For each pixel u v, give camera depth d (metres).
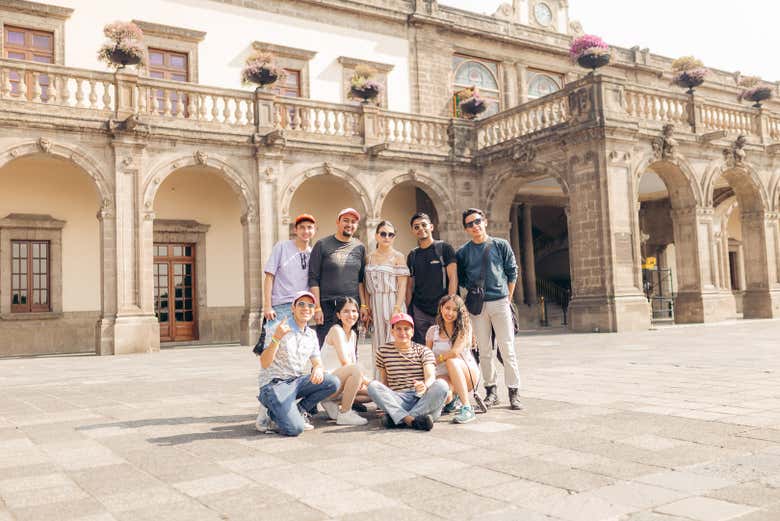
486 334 7.08
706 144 21.41
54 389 9.56
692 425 5.57
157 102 18.47
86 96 18.53
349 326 6.62
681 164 20.83
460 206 22.67
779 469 4.18
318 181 23.83
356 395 6.51
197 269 22.00
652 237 29.92
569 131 19.25
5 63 16.39
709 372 9.03
